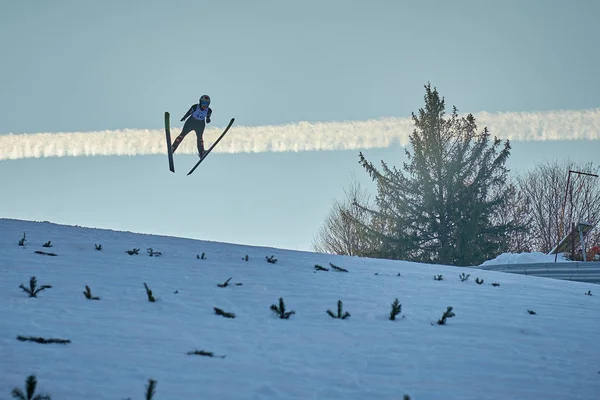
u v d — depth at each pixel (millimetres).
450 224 193500
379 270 62812
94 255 57719
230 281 50188
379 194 199125
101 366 27672
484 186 196250
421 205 195625
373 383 27703
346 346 33281
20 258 53156
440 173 196750
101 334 32594
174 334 33531
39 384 25031
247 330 35500
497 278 64750
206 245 70375
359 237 199250
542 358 33125
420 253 193875
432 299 47938
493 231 193125
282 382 27141
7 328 32500
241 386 26344
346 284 52312
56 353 29016
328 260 67062
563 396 27562
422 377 28875
